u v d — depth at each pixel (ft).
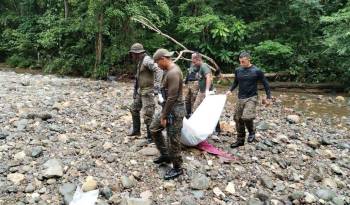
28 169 16.79
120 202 14.85
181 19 52.01
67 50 54.19
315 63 49.08
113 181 16.33
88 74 51.21
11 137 20.03
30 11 65.98
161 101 16.88
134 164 17.98
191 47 53.42
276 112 33.50
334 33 42.50
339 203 16.35
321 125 29.96
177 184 16.55
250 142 21.98
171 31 54.70
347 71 44.98
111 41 51.88
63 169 17.01
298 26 52.44
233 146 21.16
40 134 20.77
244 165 19.04
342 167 20.42
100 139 20.84
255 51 50.88
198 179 16.70
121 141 20.71
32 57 61.21
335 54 47.21
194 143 19.71
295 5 46.98
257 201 15.66
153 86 19.13
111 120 24.63
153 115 19.48
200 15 53.01
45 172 16.34
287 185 17.63
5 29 65.77
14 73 51.93
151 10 51.83
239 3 56.08
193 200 15.39
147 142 20.38
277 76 48.52
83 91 37.40
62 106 27.50
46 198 15.02
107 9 46.42
